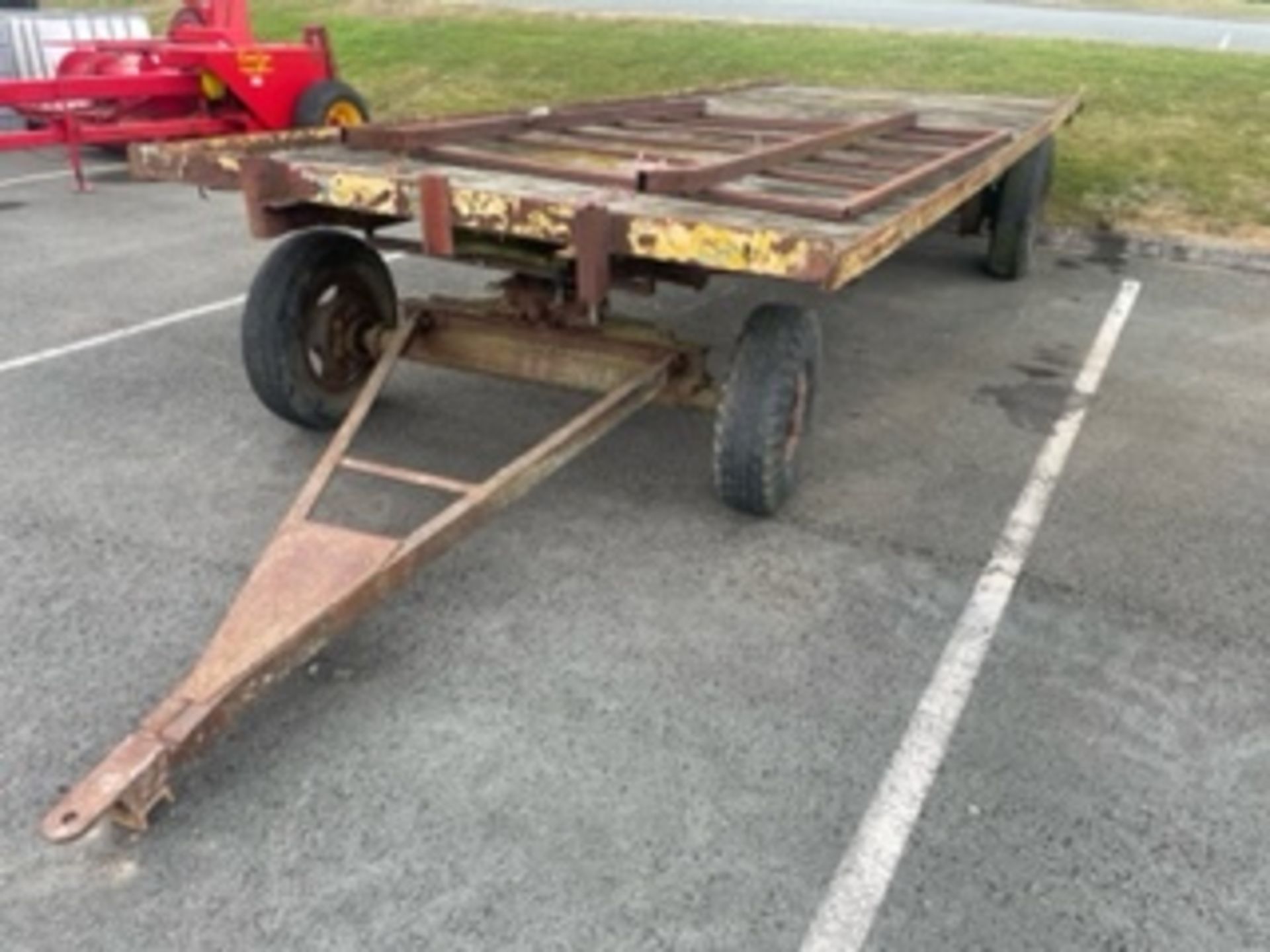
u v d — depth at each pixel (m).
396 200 3.44
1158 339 6.31
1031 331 6.39
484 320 4.20
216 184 3.76
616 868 2.45
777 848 2.52
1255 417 5.20
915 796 2.69
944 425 4.95
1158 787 2.77
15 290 6.48
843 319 6.46
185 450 4.39
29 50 11.02
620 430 4.71
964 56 13.64
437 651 3.18
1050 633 3.40
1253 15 23.91
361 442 4.49
